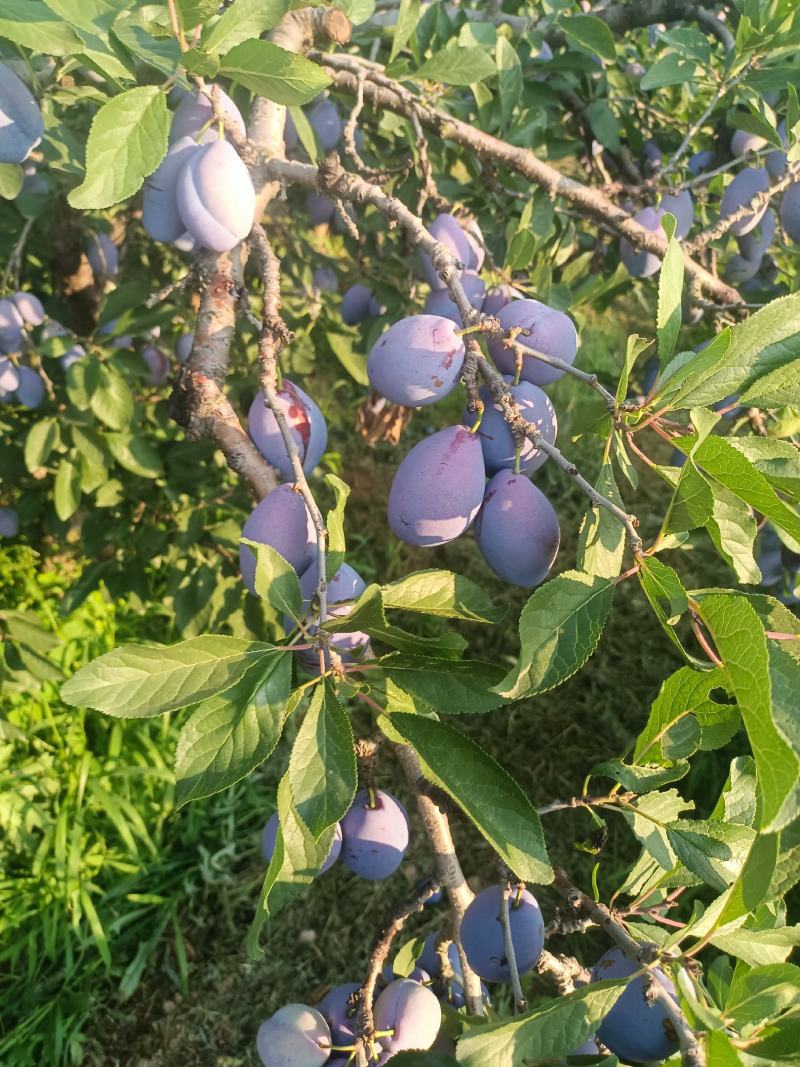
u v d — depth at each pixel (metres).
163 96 0.32
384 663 0.27
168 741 0.91
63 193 0.61
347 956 0.84
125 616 0.97
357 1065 0.34
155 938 0.80
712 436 0.24
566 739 1.01
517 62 0.56
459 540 1.19
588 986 0.24
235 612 0.73
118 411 0.65
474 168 0.65
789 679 0.21
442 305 0.46
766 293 0.66
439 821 0.35
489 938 0.35
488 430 0.33
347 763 0.25
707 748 0.29
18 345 0.67
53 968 0.78
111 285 0.82
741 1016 0.24
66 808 0.83
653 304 0.78
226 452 0.36
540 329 0.35
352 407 1.28
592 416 0.31
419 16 0.53
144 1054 0.77
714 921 0.25
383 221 0.70
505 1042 0.23
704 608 0.23
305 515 0.32
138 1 0.33
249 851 0.88
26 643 0.74
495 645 1.09
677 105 0.83
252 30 0.34
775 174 0.59
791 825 0.23
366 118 0.70
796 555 0.62
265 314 0.36
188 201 0.36
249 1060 0.78
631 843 0.92
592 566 0.28
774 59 0.54
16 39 0.32
